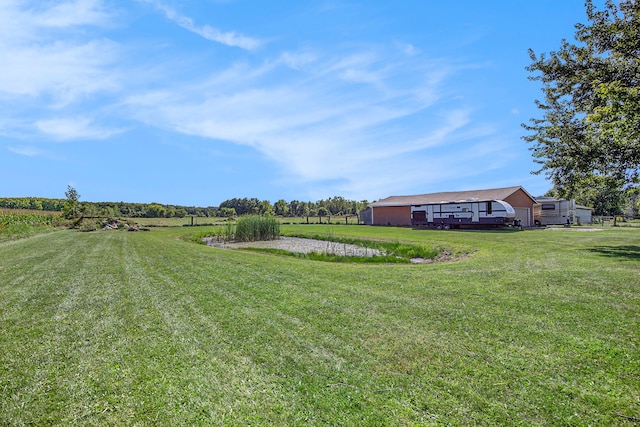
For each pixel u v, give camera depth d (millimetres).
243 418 1989
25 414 2029
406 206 30344
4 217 22188
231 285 5430
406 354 2812
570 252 8836
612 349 2814
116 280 5895
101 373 2523
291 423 1940
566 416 1965
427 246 12148
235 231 17984
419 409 2062
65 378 2455
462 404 2105
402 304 4227
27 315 3922
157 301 4508
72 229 23531
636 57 8523
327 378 2447
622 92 7727
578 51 9797
